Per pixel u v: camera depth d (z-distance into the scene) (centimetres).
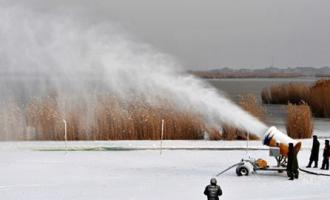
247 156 3203
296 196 2077
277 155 2609
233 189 2205
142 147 3512
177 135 4066
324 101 6344
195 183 2327
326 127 5097
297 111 4169
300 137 4141
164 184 2295
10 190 2142
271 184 2331
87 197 2019
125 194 2077
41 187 2206
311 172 2636
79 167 2731
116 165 2816
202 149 3484
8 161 2925
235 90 14450
